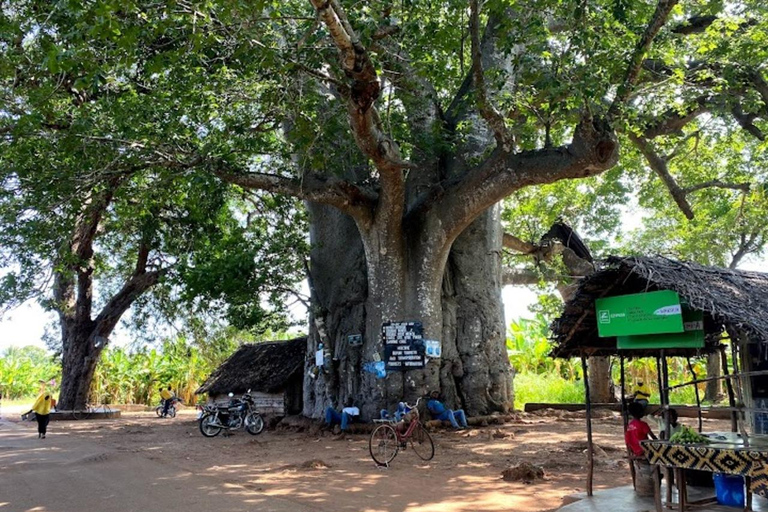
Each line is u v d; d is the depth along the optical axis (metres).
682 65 14.08
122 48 9.86
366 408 15.72
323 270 18.42
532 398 24.48
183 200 18.81
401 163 13.50
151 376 41.50
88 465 11.10
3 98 13.32
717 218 24.52
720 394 22.05
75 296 28.25
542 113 14.77
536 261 22.58
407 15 13.05
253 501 7.66
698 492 7.12
